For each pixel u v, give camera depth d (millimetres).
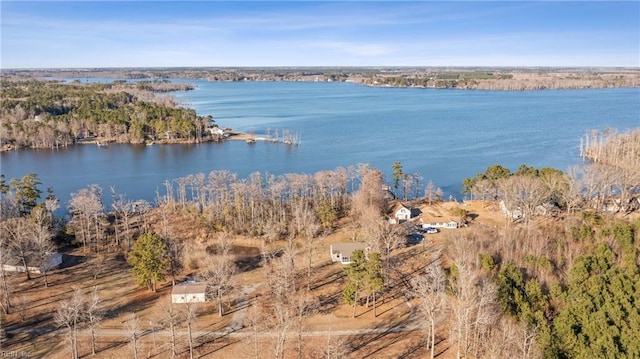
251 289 79625
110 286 81688
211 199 122688
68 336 65562
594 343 57094
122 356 61781
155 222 112688
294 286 77250
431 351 61281
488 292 61281
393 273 83312
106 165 189750
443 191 145000
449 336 63812
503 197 114125
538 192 101438
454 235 93688
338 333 66688
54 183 163375
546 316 65750
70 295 78375
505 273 70312
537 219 101938
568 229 86688
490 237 88938
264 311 72125
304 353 62125
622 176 109750
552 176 109500
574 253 79062
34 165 190375
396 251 92062
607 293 63906
